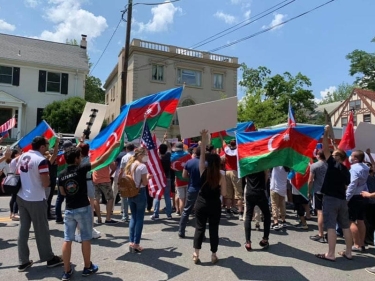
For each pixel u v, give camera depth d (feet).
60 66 78.69
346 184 17.80
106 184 24.41
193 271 15.43
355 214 19.11
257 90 100.78
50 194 25.48
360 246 19.11
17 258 17.06
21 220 15.46
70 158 14.78
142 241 20.13
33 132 25.39
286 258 17.48
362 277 15.11
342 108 137.08
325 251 18.80
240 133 20.10
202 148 17.04
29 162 15.42
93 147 22.75
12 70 75.25
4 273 15.07
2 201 34.35
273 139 19.58
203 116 17.38
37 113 77.36
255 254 18.04
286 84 119.75
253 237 21.48
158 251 18.24
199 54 92.68
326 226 17.67
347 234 17.71
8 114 76.64
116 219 25.88
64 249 14.25
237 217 27.25
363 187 19.31
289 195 28.43
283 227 24.39
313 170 21.15
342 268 16.22
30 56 77.56
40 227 15.49
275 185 23.71
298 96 120.98
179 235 21.09
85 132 22.27
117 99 101.04
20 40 81.35
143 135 20.77
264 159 19.13
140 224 18.07
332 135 20.68
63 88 79.82
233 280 14.48
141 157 18.49
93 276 14.73
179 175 26.17
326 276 15.16
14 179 15.42
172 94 28.07
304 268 16.10
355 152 19.48
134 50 84.33
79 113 71.36
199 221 16.57
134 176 17.97
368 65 138.62
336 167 17.57
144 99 27.48
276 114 93.35
